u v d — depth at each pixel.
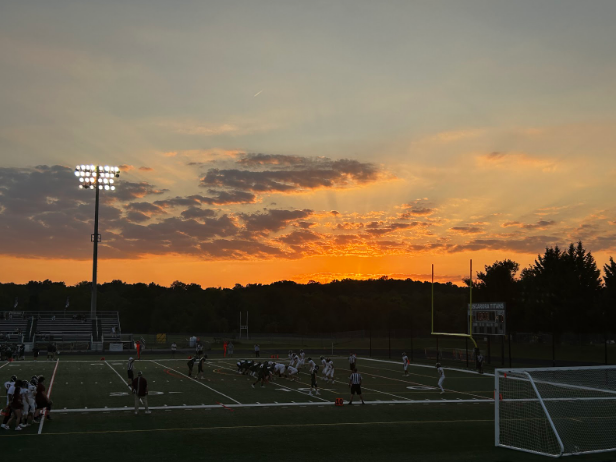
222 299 142.75
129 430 19.31
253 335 100.69
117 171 67.50
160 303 140.62
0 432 18.84
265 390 30.45
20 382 19.56
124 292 161.00
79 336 67.00
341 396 28.52
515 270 88.00
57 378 35.03
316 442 17.91
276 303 148.75
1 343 59.69
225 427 20.05
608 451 17.44
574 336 64.06
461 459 15.94
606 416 22.66
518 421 21.83
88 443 17.31
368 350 71.94
